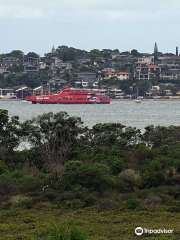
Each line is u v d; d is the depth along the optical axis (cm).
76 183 15838
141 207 14038
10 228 12369
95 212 13838
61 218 13100
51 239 9306
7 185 15712
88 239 11362
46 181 16475
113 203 14288
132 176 16250
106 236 11769
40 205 14400
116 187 15700
